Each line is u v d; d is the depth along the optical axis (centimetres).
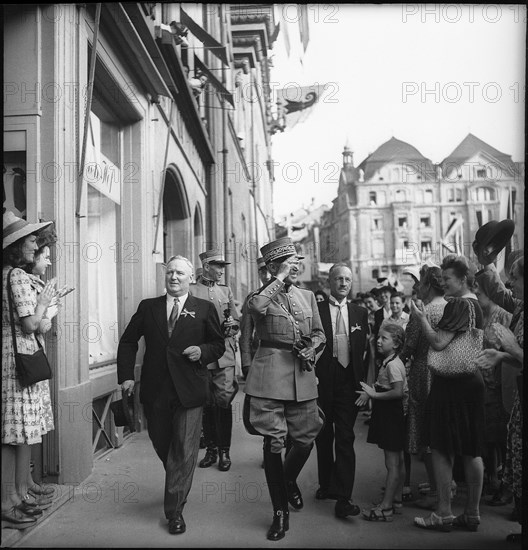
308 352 374
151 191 720
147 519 378
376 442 400
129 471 486
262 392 372
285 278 385
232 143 1630
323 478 432
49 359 423
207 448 544
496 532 363
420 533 361
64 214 432
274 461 364
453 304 372
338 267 439
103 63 537
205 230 1367
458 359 360
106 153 655
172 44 721
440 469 368
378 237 3488
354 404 415
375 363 713
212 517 389
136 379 667
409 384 422
